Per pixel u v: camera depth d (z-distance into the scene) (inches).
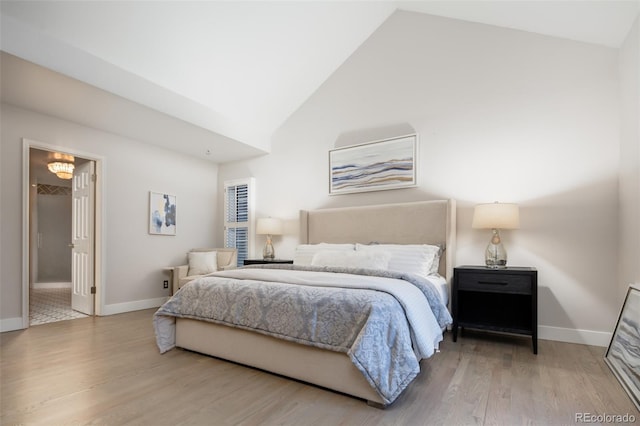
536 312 107.9
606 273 114.2
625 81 108.7
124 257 171.9
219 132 167.2
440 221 141.4
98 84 116.5
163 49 127.0
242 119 181.0
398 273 99.2
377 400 70.7
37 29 101.3
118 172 170.2
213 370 91.7
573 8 104.6
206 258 190.5
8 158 132.2
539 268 124.6
